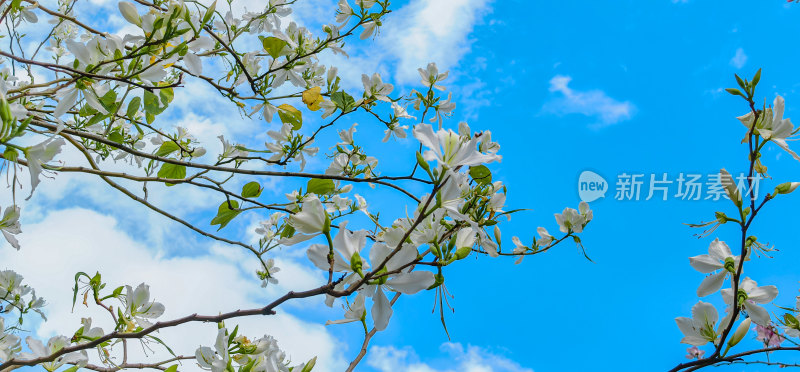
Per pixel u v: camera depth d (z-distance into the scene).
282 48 1.76
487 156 1.19
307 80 2.02
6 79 1.65
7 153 1.21
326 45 1.83
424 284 1.20
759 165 1.36
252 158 1.84
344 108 1.87
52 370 1.45
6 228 1.61
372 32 1.96
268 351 1.44
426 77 2.01
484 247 1.42
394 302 1.44
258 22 1.93
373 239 1.39
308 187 1.71
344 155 2.02
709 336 1.42
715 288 1.43
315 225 1.18
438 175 1.18
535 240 1.74
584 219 1.76
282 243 1.19
